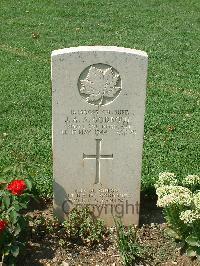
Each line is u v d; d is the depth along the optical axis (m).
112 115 2.23
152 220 2.48
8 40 4.91
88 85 2.17
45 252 2.25
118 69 2.14
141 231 2.39
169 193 2.17
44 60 4.44
